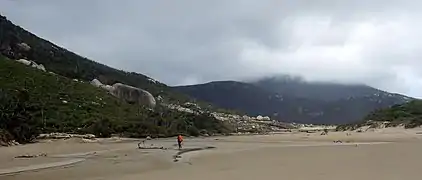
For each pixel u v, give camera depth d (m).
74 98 117.56
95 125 96.38
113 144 69.25
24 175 27.36
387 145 54.62
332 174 22.72
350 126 162.25
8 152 47.16
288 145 63.12
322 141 78.62
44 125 82.94
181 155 44.25
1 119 62.53
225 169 27.58
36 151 49.56
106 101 132.00
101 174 27.14
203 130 150.62
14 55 167.38
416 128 114.25
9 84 103.81
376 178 20.69
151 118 131.50
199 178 23.08
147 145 67.31
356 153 39.25
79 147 58.03
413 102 149.12
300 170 25.16
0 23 178.62
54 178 25.66
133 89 169.38
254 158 36.78
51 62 188.75
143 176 25.28
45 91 112.00
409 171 23.14
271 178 21.94
